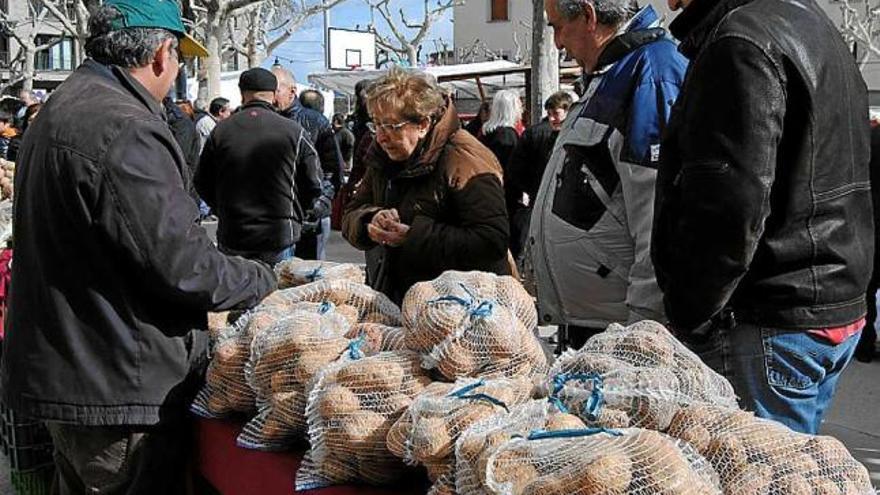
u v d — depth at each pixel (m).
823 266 2.06
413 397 1.93
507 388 1.78
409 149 3.05
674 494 1.36
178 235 2.16
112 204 2.12
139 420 2.26
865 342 5.26
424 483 1.95
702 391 1.73
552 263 2.82
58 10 27.12
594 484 1.35
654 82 2.57
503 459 1.48
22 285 2.29
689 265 2.01
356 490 1.92
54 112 2.24
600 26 2.75
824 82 2.02
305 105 8.38
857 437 4.64
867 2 28.88
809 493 1.45
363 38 29.14
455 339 1.94
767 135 1.92
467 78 11.39
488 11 40.84
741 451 1.52
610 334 1.94
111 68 2.37
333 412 1.92
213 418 2.40
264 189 5.25
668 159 2.14
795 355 2.07
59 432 2.43
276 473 2.08
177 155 2.29
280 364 2.16
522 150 6.10
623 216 2.67
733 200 1.92
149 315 2.28
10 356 2.33
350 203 3.56
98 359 2.23
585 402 1.68
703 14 2.23
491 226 2.97
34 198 2.23
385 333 2.23
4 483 3.77
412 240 2.98
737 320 2.11
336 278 2.67
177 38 2.49
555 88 7.02
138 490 2.37
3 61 39.59
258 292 2.45
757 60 1.94
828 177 2.04
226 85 20.84
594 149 2.68
